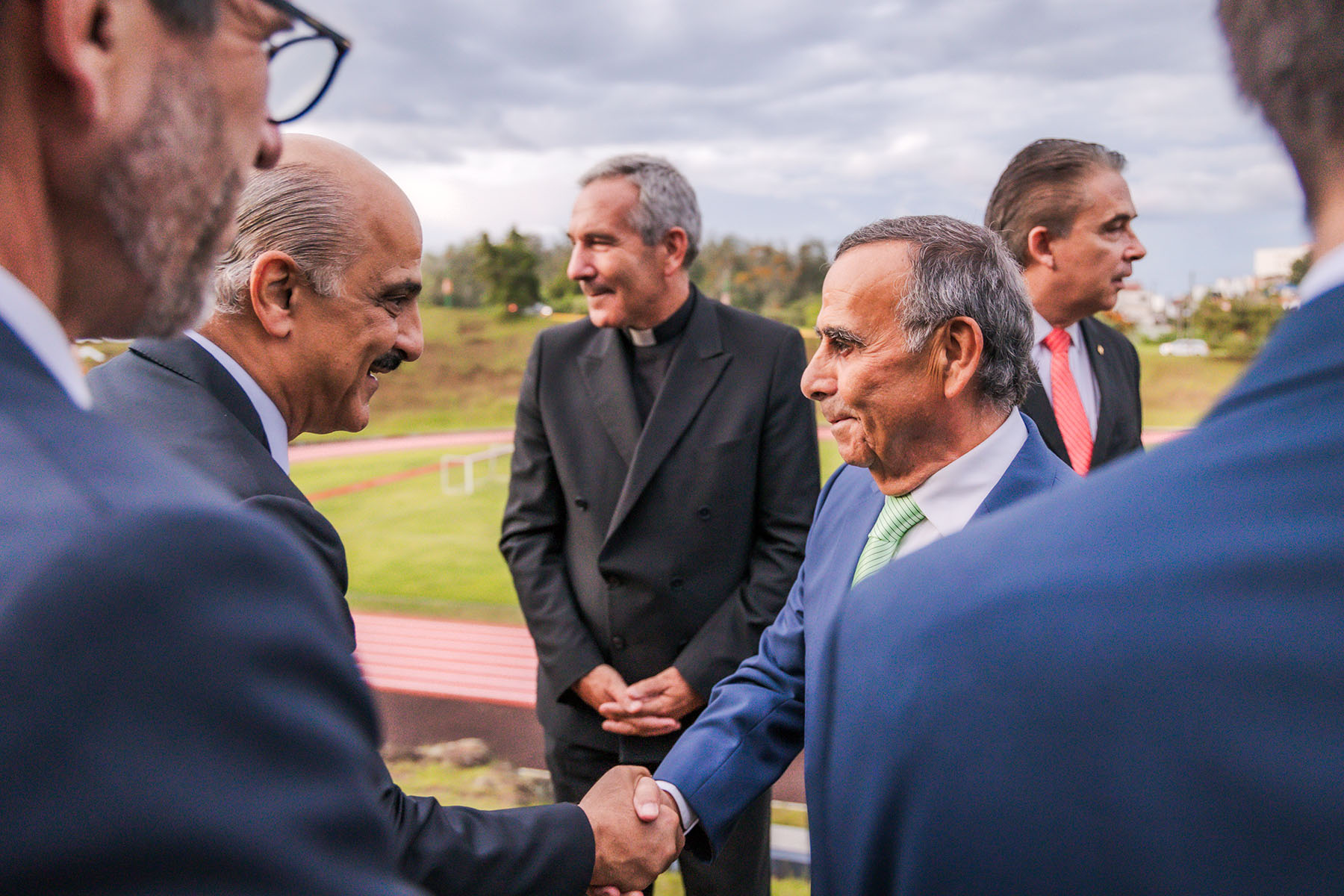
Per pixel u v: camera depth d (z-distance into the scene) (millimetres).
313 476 15352
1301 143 429
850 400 1418
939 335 1356
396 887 420
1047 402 2359
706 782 1549
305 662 407
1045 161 2354
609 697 2256
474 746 4613
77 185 500
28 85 474
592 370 2428
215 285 1271
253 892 351
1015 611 437
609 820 1471
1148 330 28406
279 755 379
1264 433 421
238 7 593
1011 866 419
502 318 36125
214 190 582
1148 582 406
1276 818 354
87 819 329
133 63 504
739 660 2240
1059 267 2355
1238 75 455
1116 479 465
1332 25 402
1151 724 385
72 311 542
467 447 19094
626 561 2301
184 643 360
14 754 327
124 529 368
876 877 504
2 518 372
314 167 1300
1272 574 382
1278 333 452
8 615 343
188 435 1145
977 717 434
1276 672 366
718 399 2336
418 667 6141
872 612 530
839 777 551
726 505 2305
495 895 1260
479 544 10539
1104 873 392
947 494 1406
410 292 1384
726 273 40844
